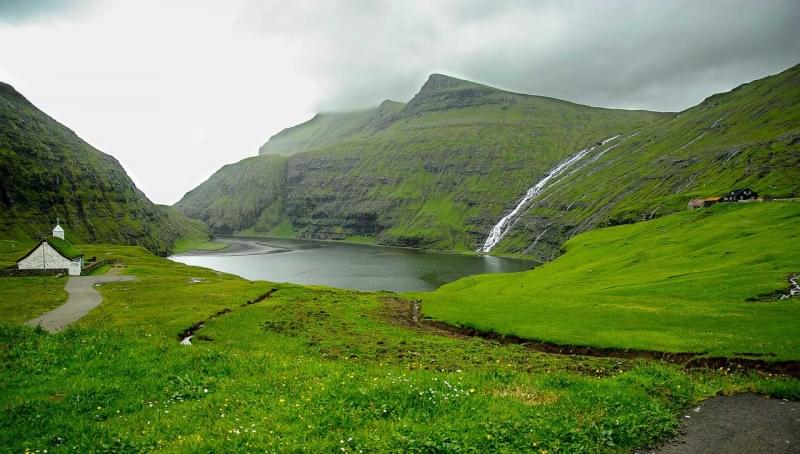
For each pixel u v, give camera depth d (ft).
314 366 70.49
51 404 54.24
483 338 152.97
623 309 169.89
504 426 48.21
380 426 47.29
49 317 196.54
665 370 72.59
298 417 49.47
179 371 66.33
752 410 58.85
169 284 318.65
